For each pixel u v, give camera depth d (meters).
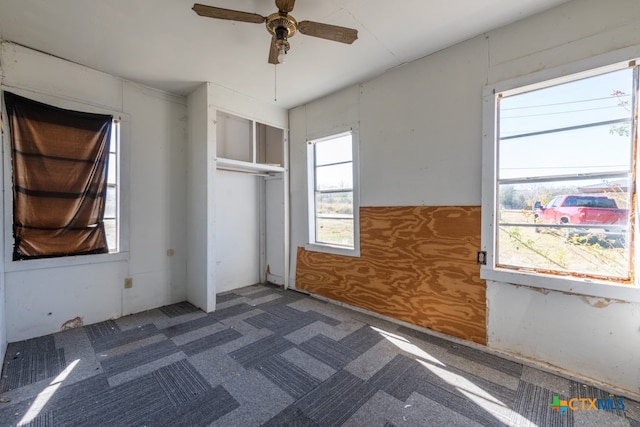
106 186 2.97
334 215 3.71
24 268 2.53
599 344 1.91
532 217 2.23
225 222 4.07
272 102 3.85
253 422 1.62
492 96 2.33
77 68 2.80
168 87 3.35
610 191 1.93
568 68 1.99
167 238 3.48
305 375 2.06
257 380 2.00
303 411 1.71
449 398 1.83
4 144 2.41
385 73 3.02
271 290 4.12
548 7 2.05
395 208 2.96
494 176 2.34
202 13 1.71
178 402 1.78
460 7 2.04
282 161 4.14
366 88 3.19
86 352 2.36
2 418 1.63
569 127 2.07
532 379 2.02
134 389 1.90
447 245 2.60
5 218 2.42
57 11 2.05
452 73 2.55
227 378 2.02
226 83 3.26
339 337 2.65
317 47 2.54
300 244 4.04
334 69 2.95
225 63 2.81
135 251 3.21
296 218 4.08
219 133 3.82
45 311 2.65
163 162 3.43
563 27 2.01
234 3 1.99
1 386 1.91
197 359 2.27
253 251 4.43
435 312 2.68
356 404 1.77
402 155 2.90
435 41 2.48
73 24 2.20
